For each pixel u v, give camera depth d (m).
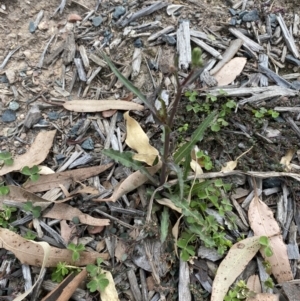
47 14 0.59
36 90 0.54
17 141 0.51
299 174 0.49
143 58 0.56
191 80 0.37
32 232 0.46
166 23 0.58
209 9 0.60
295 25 0.59
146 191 0.47
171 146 0.48
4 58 0.56
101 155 0.50
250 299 0.43
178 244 0.44
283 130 0.52
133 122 0.50
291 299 0.42
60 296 0.41
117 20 0.58
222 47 0.57
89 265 0.44
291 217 0.48
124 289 0.44
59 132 0.52
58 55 0.56
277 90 0.54
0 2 0.59
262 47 0.57
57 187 0.48
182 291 0.43
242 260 0.44
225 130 0.52
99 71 0.55
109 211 0.47
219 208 0.46
